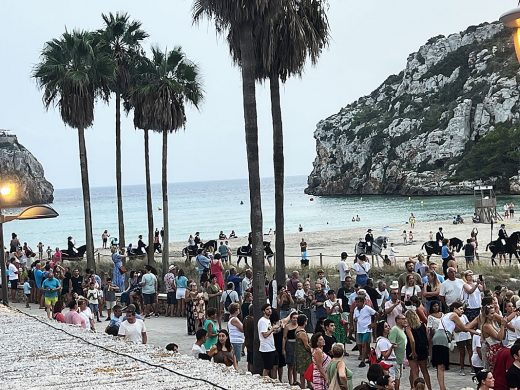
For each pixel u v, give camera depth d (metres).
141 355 10.31
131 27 40.56
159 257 48.47
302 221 103.25
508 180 155.62
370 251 39.25
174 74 37.84
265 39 18.48
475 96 179.38
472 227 64.38
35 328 13.27
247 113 17.72
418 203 135.00
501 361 11.17
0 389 8.20
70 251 45.62
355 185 198.62
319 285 18.55
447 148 175.50
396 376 13.46
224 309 22.23
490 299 13.45
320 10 19.95
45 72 37.16
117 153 41.72
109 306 25.36
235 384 8.32
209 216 131.50
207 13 17.78
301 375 13.88
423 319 15.35
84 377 8.82
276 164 22.23
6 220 19.28
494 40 194.25
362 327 16.58
